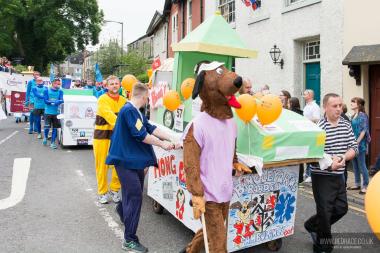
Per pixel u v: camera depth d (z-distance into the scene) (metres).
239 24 14.45
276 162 4.27
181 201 4.95
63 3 42.34
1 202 6.64
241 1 14.20
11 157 10.54
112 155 4.73
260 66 13.25
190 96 5.23
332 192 4.64
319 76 11.16
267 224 4.58
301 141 4.32
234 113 4.45
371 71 9.40
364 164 7.59
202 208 3.59
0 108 17.73
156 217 6.05
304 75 11.70
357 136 7.71
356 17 9.60
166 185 5.45
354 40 9.66
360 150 7.62
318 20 10.68
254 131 4.18
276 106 4.02
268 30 12.73
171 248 4.91
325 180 4.65
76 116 12.09
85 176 8.55
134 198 4.77
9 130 16.58
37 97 13.89
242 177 4.32
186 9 21.06
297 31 11.41
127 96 8.33
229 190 3.80
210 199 3.72
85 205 6.54
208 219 3.78
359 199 7.19
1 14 38.94
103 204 6.60
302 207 6.75
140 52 34.16
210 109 3.73
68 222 5.75
